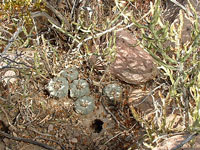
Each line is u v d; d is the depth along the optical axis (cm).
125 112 53
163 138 37
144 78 53
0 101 52
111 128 51
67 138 50
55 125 51
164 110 37
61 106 53
